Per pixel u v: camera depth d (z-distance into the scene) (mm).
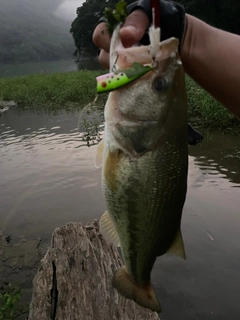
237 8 7203
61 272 743
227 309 852
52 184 1631
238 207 1255
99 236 868
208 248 1053
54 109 3621
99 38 329
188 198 1337
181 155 329
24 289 952
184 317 839
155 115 319
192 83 3062
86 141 2273
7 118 3369
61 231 875
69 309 677
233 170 1581
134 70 298
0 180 1738
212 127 2285
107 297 701
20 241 1176
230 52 325
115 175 339
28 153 2141
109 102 336
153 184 331
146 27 302
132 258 363
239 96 331
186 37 329
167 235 355
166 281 947
